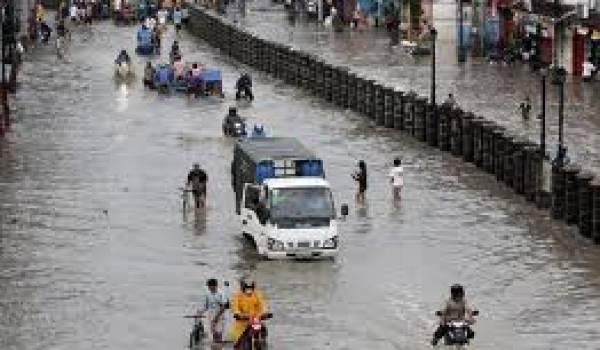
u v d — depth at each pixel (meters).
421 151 118.25
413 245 86.38
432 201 98.62
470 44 191.88
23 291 75.88
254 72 175.62
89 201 97.94
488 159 108.00
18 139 122.38
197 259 83.19
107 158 114.06
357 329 69.81
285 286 77.50
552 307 73.38
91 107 142.25
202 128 130.12
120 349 66.56
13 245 85.56
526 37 181.38
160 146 120.06
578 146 118.81
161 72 154.38
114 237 88.06
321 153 116.94
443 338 67.06
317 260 83.12
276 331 69.38
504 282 78.00
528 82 162.75
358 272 80.50
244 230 87.56
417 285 77.62
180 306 73.44
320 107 144.88
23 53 187.00
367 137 125.25
